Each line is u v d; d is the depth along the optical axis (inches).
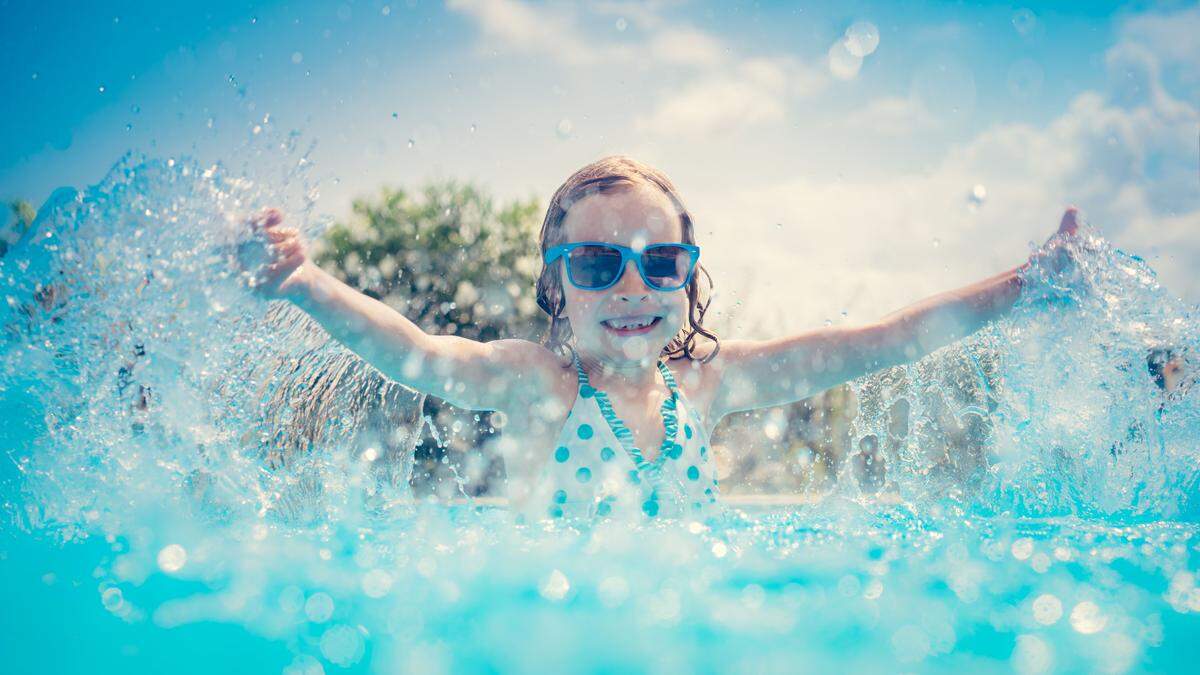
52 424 67.8
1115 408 88.1
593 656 33.9
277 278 69.6
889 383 101.0
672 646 35.2
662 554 52.7
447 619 38.9
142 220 67.0
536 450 92.6
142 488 68.6
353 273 402.0
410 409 87.0
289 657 34.6
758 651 34.5
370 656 34.6
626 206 95.1
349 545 55.7
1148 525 72.7
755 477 192.4
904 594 43.1
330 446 79.4
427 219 406.3
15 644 35.9
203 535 61.1
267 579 46.1
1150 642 35.6
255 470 73.1
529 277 402.9
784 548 54.8
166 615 40.4
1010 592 43.1
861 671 32.1
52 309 67.7
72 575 47.4
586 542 56.2
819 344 102.7
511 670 33.0
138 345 68.4
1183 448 85.3
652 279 92.6
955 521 77.2
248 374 72.6
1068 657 33.8
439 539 58.4
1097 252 91.4
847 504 101.6
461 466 217.8
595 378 95.4
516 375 92.3
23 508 63.7
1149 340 88.3
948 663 33.1
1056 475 89.4
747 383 104.0
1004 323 94.3
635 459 91.0
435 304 397.7
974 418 94.7
